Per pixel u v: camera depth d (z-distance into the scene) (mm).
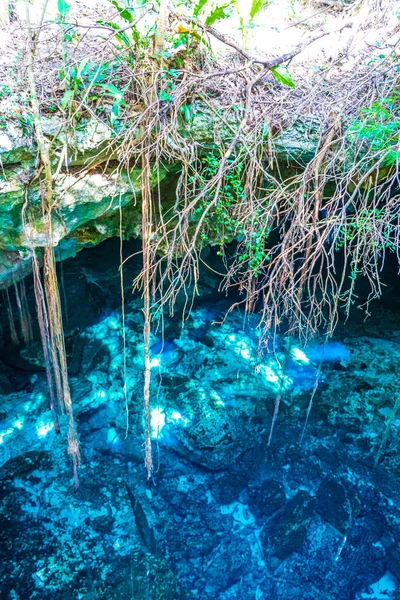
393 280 6836
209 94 3383
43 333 3984
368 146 3275
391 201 3221
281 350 6961
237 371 6746
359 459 5676
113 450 5723
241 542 4910
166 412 6117
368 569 4684
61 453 5488
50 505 4926
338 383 6562
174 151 3254
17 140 2826
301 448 5797
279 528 4973
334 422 6094
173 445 5773
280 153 3561
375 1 3766
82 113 3000
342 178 3139
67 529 4734
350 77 3592
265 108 3395
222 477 5492
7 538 4562
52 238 3346
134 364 6758
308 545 4867
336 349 7004
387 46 3510
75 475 4773
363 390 6430
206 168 3363
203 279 7008
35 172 2996
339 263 6707
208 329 7262
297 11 4676
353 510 5098
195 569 4656
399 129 3092
